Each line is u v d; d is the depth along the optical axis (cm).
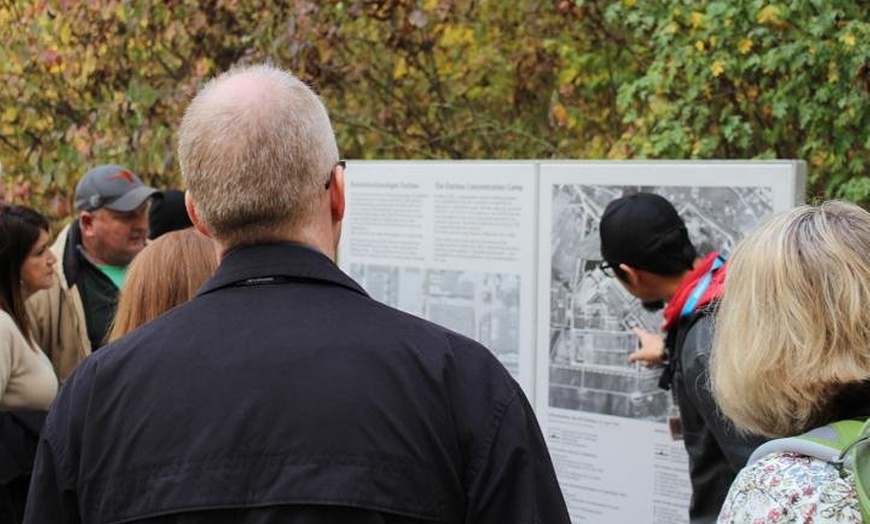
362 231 390
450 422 145
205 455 141
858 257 147
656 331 315
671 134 515
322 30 610
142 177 657
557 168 336
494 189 353
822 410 146
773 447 140
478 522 144
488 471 144
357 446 140
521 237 347
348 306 150
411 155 643
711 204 301
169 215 464
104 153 663
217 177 151
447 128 639
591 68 595
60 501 151
